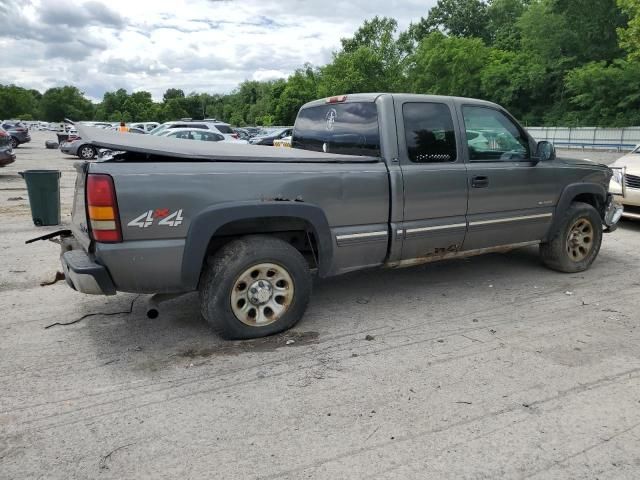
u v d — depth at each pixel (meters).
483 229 5.15
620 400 3.29
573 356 3.90
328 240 4.24
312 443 2.85
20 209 10.09
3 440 2.86
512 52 54.56
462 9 73.38
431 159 4.76
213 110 119.94
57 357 3.84
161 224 3.61
